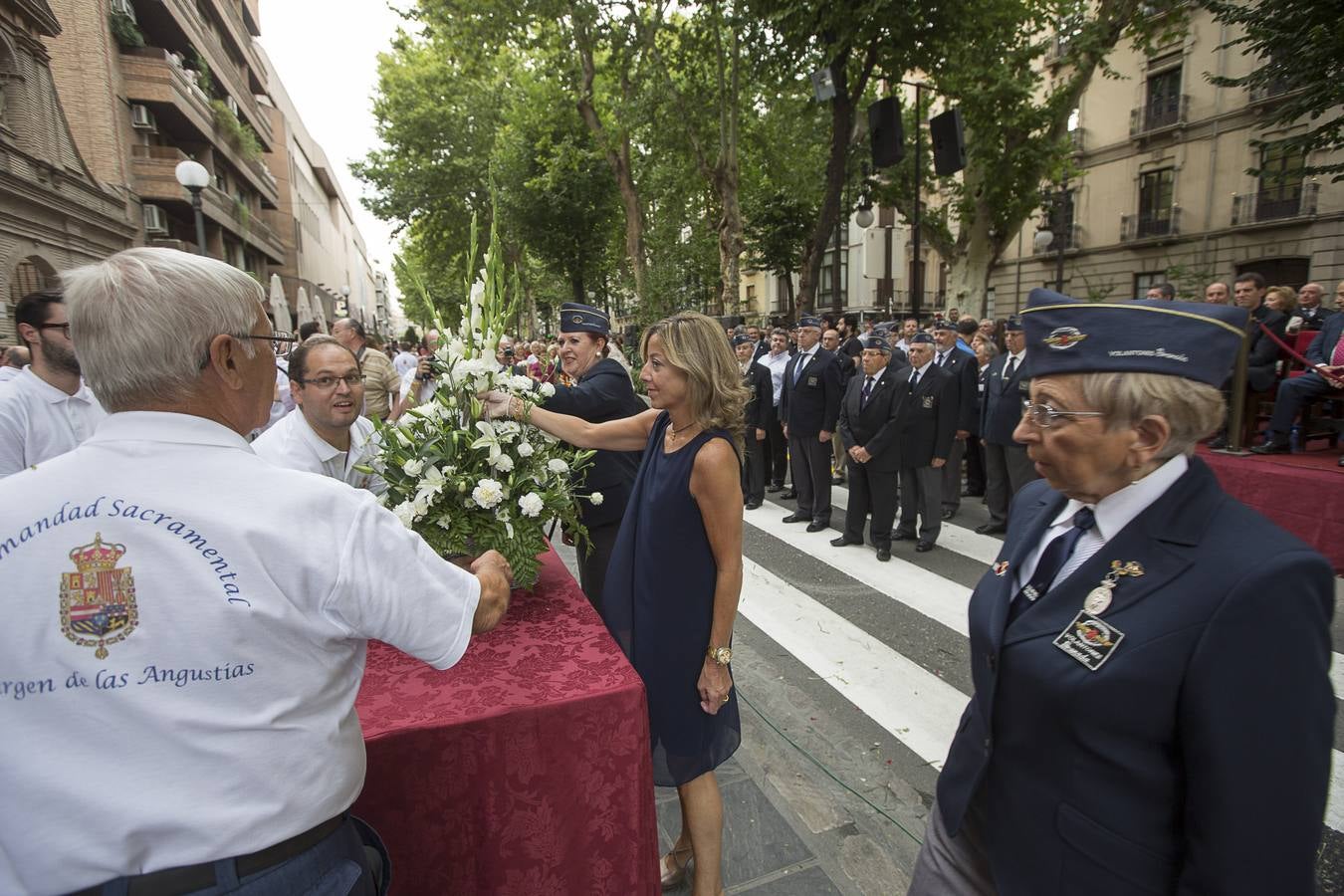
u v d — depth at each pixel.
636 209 15.39
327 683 0.95
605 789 1.54
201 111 20.92
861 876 2.16
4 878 0.84
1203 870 0.87
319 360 2.30
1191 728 0.88
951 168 8.71
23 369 2.71
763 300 36.22
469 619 1.06
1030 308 1.10
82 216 13.85
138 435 0.89
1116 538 1.01
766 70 12.10
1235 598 0.86
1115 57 22.38
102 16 16.08
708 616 1.83
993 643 1.11
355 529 0.94
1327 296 18.33
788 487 8.18
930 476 5.45
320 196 61.09
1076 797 1.00
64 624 0.82
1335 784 2.59
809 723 3.15
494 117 24.20
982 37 11.70
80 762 0.81
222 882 0.84
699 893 1.90
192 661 0.83
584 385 2.83
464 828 1.46
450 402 1.98
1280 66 9.00
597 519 2.88
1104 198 23.36
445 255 28.11
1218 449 5.17
